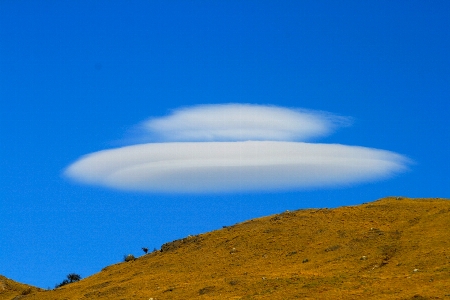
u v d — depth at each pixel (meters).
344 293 80.31
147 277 110.88
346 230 110.62
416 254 93.69
